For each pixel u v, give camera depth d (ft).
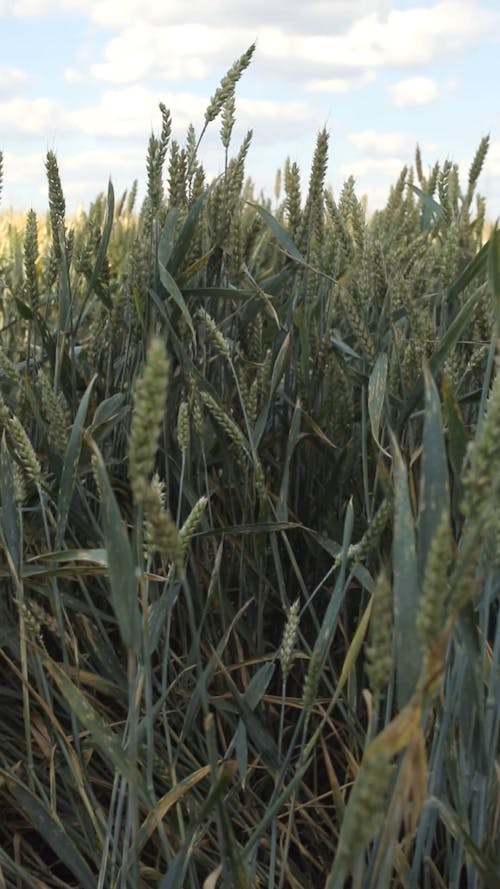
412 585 2.68
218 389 6.29
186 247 5.59
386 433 5.41
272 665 4.22
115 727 4.99
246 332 6.42
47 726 4.65
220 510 6.14
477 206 9.52
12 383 6.12
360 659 5.26
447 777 3.77
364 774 2.08
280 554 5.81
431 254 7.47
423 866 4.22
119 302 6.11
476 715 3.26
